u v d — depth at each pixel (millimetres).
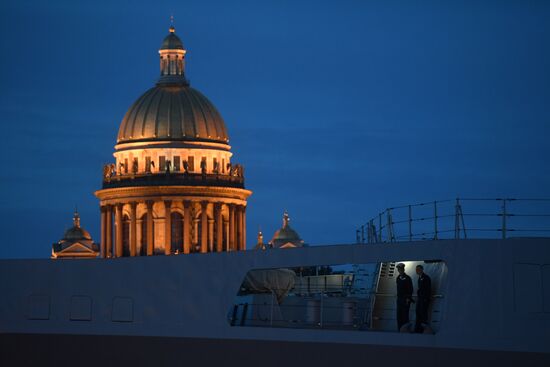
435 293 119000
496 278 115250
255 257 122500
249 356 122125
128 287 127000
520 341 114688
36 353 129375
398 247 117250
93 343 127688
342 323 121375
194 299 124562
